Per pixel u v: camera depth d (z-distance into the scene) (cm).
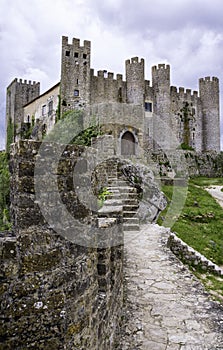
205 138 5628
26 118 5188
